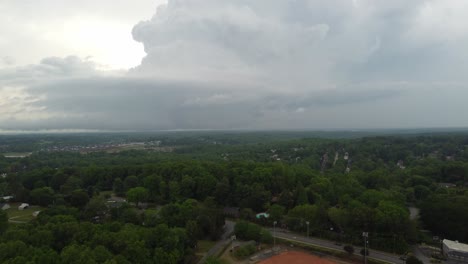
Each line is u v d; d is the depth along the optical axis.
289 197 196.12
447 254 133.62
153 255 117.06
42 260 98.44
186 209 162.38
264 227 172.12
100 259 101.19
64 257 100.31
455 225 146.75
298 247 145.38
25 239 113.00
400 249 137.00
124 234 119.00
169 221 154.62
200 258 134.12
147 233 123.81
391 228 145.62
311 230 159.50
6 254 99.81
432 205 161.50
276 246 146.12
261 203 197.38
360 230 150.00
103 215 173.00
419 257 134.12
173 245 123.69
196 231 146.12
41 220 140.62
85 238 118.69
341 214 156.38
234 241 152.12
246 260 132.00
